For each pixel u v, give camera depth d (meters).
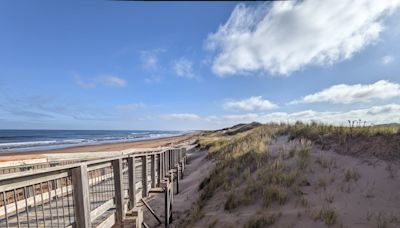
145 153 7.18
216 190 8.34
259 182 7.00
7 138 64.19
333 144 8.12
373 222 4.41
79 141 55.50
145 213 8.95
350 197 5.35
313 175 6.64
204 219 6.33
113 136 88.44
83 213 3.52
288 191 6.14
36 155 4.12
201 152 24.58
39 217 4.36
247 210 6.00
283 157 8.29
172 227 7.45
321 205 5.23
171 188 9.23
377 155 6.64
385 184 5.49
